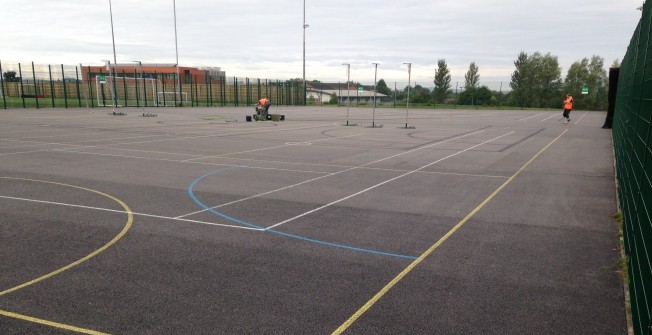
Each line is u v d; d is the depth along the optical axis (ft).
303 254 18.54
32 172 35.68
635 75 25.16
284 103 208.23
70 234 20.72
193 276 16.25
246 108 165.27
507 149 55.06
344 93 258.37
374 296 14.82
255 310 13.79
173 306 14.01
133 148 51.49
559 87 206.80
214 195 28.73
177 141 59.31
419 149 54.34
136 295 14.71
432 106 217.36
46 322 12.99
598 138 69.67
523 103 210.59
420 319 13.34
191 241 19.98
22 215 23.63
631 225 16.63
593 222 23.44
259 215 24.20
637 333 11.29
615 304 14.34
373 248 19.31
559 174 37.65
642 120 17.57
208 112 133.90
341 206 26.30
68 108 136.15
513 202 27.73
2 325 12.81
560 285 15.74
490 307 14.12
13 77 132.87
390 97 239.91
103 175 34.94
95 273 16.43
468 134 75.92
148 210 24.95
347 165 41.55
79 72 150.61
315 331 12.64
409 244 19.85
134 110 136.56
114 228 21.68
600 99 193.06
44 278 15.96
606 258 18.29
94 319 13.19
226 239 20.27
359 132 77.87
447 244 19.89
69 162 41.01
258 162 42.68
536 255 18.61
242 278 16.12
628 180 21.26
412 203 27.25
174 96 179.73
